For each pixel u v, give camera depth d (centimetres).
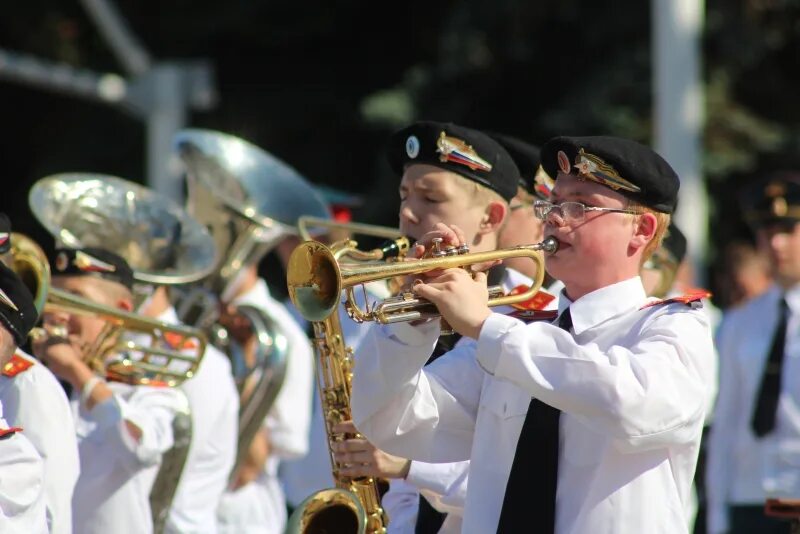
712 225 5388
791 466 2881
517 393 1498
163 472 2159
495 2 5516
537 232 2045
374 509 1748
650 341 1432
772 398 2902
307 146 6256
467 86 5738
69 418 1834
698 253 4206
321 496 1664
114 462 2083
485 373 1569
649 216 1502
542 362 1398
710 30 5369
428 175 1844
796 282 2966
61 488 1803
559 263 1502
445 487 1730
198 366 2150
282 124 6244
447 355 1628
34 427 1791
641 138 5169
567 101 5341
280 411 2642
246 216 2539
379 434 1554
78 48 6469
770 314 2964
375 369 1511
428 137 1839
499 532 1452
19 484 1645
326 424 1778
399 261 1474
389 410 1538
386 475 1728
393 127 5762
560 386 1387
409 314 1452
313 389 2831
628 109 5247
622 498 1425
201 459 2300
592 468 1443
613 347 1417
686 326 1444
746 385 2950
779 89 5525
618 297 1496
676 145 4209
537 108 5734
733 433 2966
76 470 1839
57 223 2259
